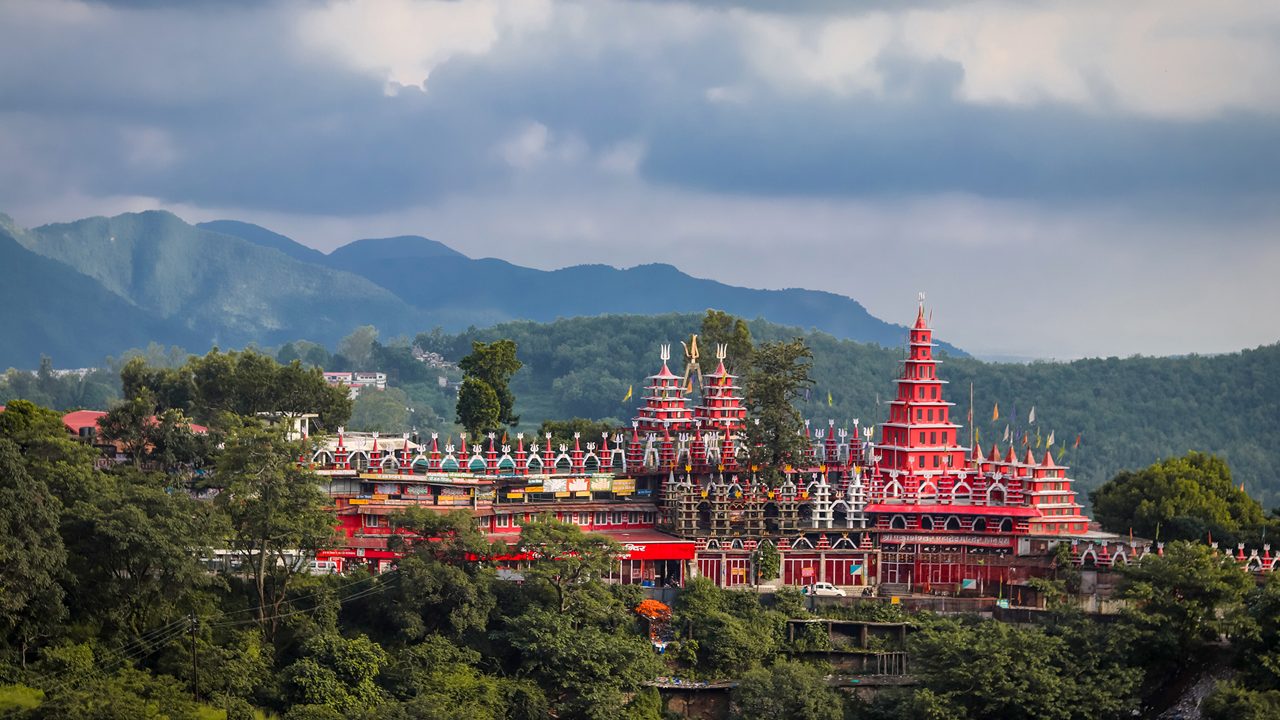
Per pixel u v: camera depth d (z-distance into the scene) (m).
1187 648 166.88
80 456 163.50
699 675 169.25
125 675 141.50
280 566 171.50
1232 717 151.12
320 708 144.25
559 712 158.88
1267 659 157.75
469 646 163.12
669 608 176.00
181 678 146.50
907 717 155.88
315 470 180.38
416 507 173.38
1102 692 157.00
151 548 146.25
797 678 160.62
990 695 154.50
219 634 155.88
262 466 160.88
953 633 162.75
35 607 138.50
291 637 158.88
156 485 167.38
